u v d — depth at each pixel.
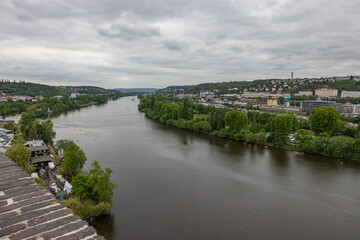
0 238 19.84
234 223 75.62
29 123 194.25
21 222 22.23
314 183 104.69
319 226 75.06
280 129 159.00
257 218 78.50
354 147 132.62
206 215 79.50
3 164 36.75
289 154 146.38
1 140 150.88
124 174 111.50
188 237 68.50
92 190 83.81
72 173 100.50
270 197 92.25
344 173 115.56
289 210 83.56
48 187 90.56
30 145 130.38
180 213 80.19
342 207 85.88
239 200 89.62
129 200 87.56
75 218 23.56
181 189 97.38
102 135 195.88
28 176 32.16
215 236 69.38
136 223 74.06
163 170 117.50
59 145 133.50
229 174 113.94
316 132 176.88
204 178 108.81
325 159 136.25
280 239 68.88
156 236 68.44
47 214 23.67
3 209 23.81
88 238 20.97
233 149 157.50
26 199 26.06
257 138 168.25
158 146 162.75
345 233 71.94
